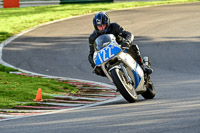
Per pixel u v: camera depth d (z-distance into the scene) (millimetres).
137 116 19266
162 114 19438
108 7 102625
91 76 41969
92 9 99500
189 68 47125
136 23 79875
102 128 16891
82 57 53812
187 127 16328
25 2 109750
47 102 26578
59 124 18312
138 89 25516
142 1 115312
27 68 47406
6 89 30891
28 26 80188
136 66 25141
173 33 69438
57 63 50250
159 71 45562
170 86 34344
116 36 24781
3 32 73688
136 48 25781
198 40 62969
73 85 35344
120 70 24094
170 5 107312
